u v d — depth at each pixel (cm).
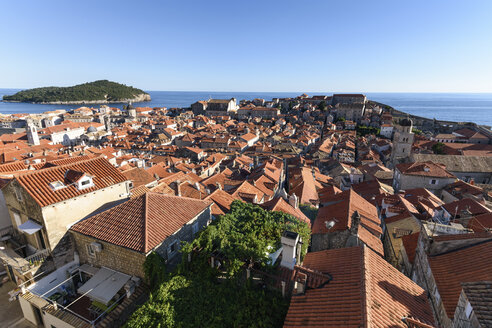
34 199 2311
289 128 17700
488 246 2092
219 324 1488
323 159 9594
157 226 2183
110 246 2152
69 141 15512
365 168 7725
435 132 15888
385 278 1537
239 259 1773
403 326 1261
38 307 2177
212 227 2070
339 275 1560
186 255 1897
